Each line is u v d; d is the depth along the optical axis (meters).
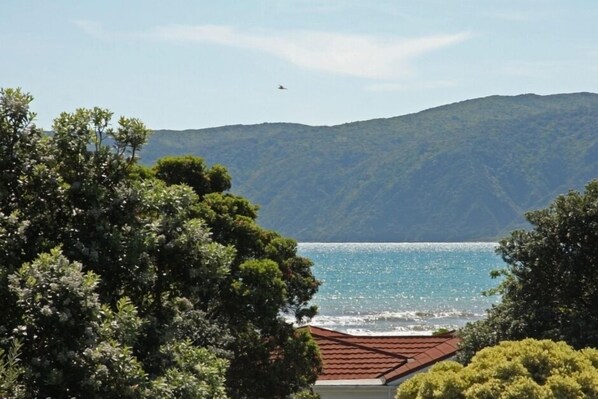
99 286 22.48
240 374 34.94
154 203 23.53
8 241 21.22
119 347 20.16
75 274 19.39
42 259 19.38
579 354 28.83
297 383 35.66
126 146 23.83
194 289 24.20
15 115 22.36
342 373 40.62
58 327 19.28
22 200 22.72
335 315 158.88
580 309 37.56
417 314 160.50
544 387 26.70
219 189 39.69
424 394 28.14
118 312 20.80
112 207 23.05
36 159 22.77
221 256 23.98
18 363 19.31
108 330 20.02
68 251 22.05
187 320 30.61
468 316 156.88
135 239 22.50
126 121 23.75
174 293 24.42
